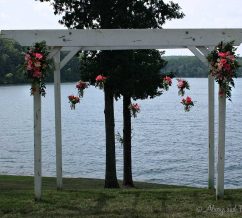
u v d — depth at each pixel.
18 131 49.38
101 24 14.59
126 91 14.33
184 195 8.98
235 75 8.17
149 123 58.25
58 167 9.77
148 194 9.15
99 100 113.06
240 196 8.78
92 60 14.77
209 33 8.79
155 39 8.84
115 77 14.05
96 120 63.03
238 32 8.79
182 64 137.50
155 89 15.00
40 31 8.80
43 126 54.34
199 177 24.77
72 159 31.50
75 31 8.82
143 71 14.45
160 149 36.38
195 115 69.44
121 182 18.16
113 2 14.34
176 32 8.80
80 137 44.78
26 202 8.48
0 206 8.20
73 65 100.88
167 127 53.50
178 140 41.91
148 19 15.00
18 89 130.38
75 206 8.20
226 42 8.54
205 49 8.91
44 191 9.52
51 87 136.38
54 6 14.98
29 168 27.48
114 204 8.33
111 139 15.38
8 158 31.64
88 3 14.70
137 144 39.44
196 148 36.78
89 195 9.07
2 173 25.42
